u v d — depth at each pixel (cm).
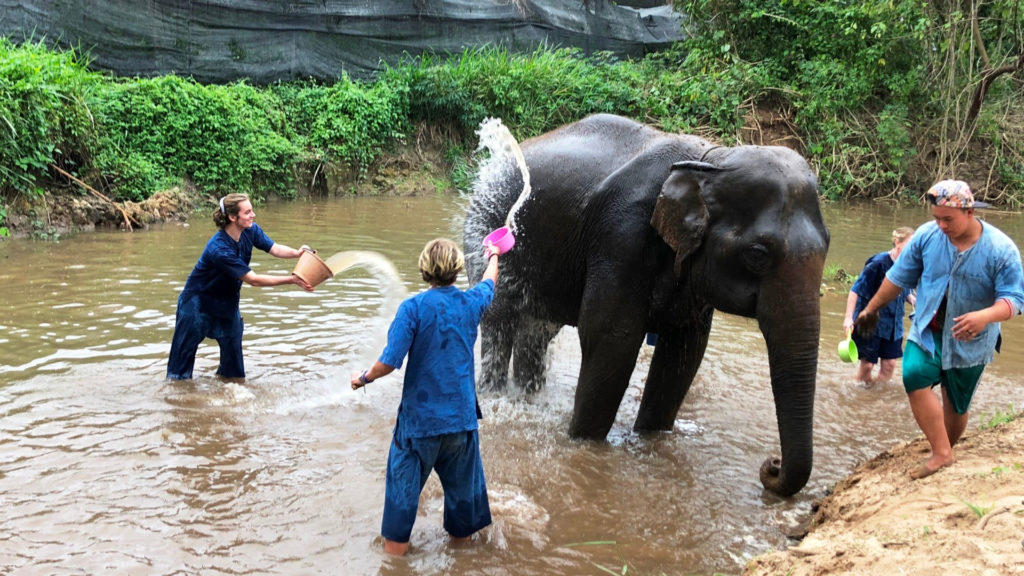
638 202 485
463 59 1880
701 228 448
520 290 577
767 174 436
